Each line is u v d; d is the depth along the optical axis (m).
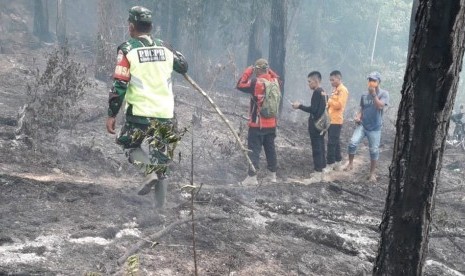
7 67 15.05
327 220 5.97
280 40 14.23
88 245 4.00
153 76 4.74
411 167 2.71
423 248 2.80
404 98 2.71
